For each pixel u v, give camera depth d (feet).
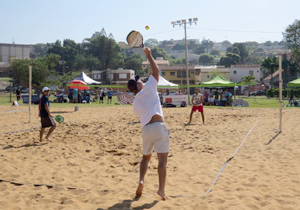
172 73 252.62
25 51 329.31
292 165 20.48
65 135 33.42
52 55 257.96
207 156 23.75
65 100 108.17
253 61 534.37
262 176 18.26
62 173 19.61
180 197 14.73
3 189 16.69
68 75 227.81
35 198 15.34
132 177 18.58
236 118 49.39
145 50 15.10
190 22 114.42
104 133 34.91
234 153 24.31
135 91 15.37
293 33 212.64
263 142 28.53
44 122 29.84
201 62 603.26
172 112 61.87
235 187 16.34
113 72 274.77
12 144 28.53
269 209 13.33
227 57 412.77
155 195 15.05
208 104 95.25
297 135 31.60
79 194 15.74
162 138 14.33
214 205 13.78
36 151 25.81
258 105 97.35
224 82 99.50
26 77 208.23
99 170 20.48
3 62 295.28
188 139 31.12
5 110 64.64
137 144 28.73
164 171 14.32
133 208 13.46
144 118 14.58
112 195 15.31
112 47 316.81
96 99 127.03
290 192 15.40
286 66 241.14
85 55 381.40
